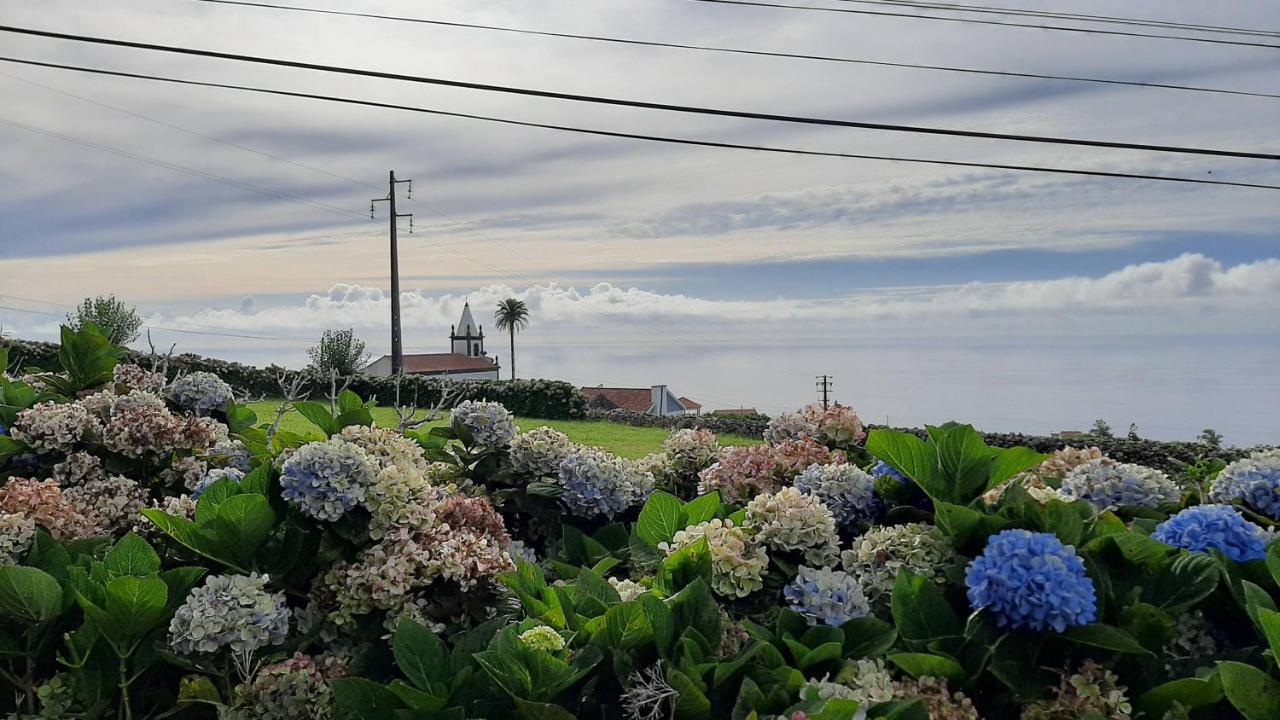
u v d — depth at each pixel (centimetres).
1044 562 218
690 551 266
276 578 286
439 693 226
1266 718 201
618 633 227
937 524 272
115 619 257
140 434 412
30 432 412
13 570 260
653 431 1853
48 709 261
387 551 282
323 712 249
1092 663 219
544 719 215
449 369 7262
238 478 377
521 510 417
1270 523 301
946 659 219
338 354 3033
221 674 258
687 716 216
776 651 230
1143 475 333
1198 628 242
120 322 3017
